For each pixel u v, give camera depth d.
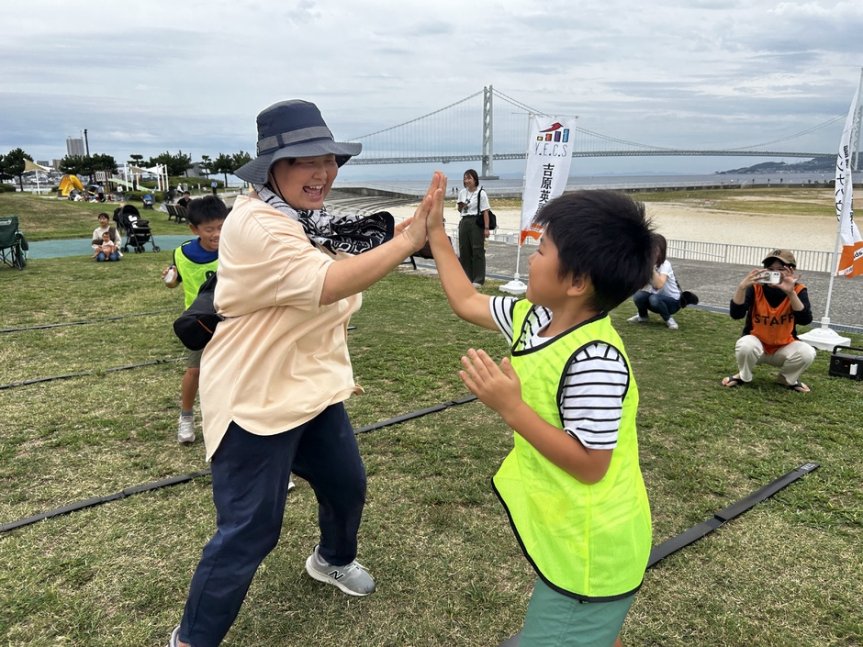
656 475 3.38
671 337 6.29
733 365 5.32
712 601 2.38
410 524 2.89
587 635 1.48
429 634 2.21
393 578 2.51
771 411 4.27
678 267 11.23
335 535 2.33
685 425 4.04
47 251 14.22
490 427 4.00
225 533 1.85
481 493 3.17
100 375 5.01
